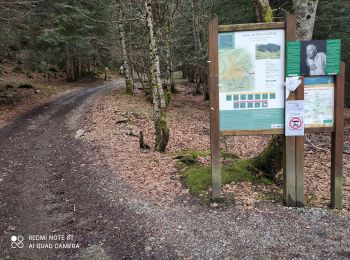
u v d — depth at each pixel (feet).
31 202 20.70
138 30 67.21
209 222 16.46
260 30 16.56
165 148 32.68
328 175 25.54
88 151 31.68
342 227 15.67
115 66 143.95
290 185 17.72
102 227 16.70
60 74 115.44
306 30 19.86
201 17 63.98
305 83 16.79
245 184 20.79
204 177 21.39
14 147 36.14
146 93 79.87
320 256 13.46
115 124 44.70
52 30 66.23
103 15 76.48
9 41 72.13
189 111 66.44
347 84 62.08
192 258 13.69
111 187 21.83
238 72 16.92
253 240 14.73
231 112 17.33
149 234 15.65
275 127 17.33
